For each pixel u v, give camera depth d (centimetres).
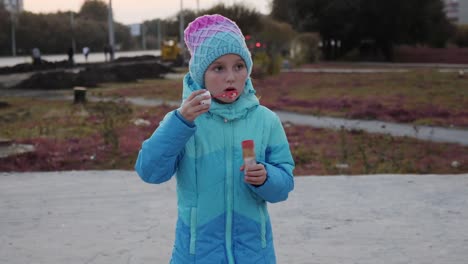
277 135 259
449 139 1108
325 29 4862
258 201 250
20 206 593
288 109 1611
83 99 1848
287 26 3609
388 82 2373
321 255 436
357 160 909
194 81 253
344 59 5038
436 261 421
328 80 2544
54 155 945
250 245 246
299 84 2392
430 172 824
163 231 499
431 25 4859
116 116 1450
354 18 4647
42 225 524
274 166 252
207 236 243
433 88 2089
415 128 1132
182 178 248
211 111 245
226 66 242
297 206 564
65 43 9262
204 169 244
